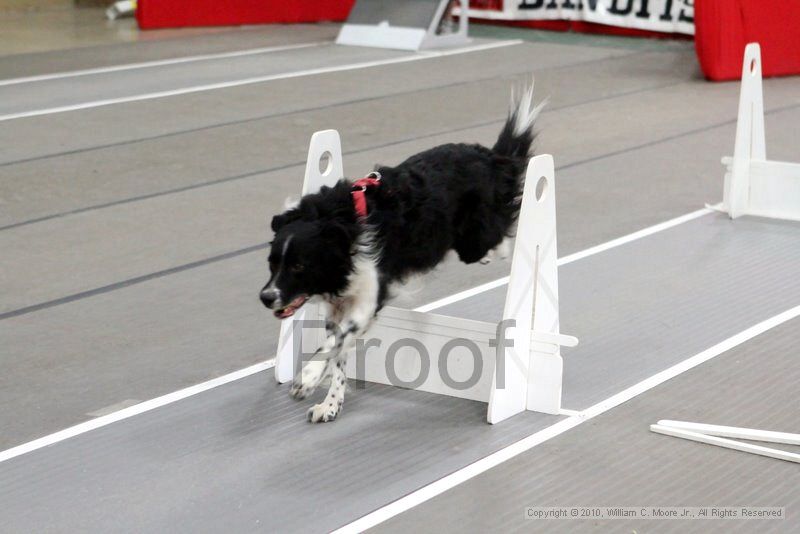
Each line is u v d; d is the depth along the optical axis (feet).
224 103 65.77
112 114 62.49
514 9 102.12
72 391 28.02
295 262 23.49
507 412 26.32
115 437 25.35
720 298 34.81
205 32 97.66
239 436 25.44
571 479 23.13
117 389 28.14
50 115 62.03
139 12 98.02
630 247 40.11
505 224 28.32
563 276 36.91
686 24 93.81
